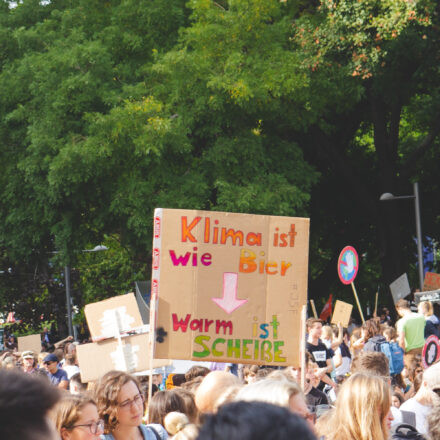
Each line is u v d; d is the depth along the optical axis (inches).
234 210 2294.5
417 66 2522.1
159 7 2495.1
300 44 2353.6
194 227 807.7
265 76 2277.3
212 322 801.6
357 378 496.1
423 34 2306.8
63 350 1836.9
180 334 800.3
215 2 2445.9
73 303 3905.0
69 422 470.0
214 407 495.8
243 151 2363.4
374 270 3752.5
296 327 804.0
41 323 3961.6
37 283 3811.5
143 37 2556.6
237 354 800.3
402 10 2126.0
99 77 2413.9
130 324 946.7
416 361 1128.2
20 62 2544.3
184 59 2258.9
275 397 385.1
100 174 2409.0
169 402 616.1
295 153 2541.8
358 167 3474.4
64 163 2279.8
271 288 807.1
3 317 4180.6
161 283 805.9
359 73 2283.5
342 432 490.3
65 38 2522.1
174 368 1226.6
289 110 2459.4
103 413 538.3
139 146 2226.9
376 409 486.0
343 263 1643.7
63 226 2588.6
